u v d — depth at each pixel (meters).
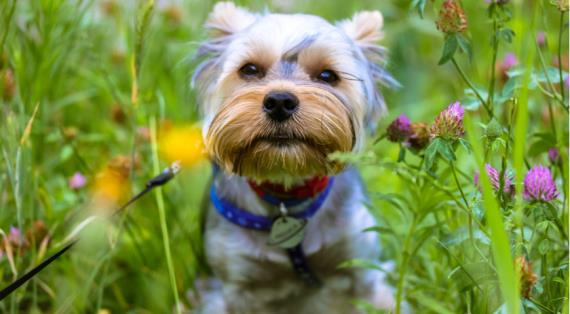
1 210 0.94
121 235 0.98
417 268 0.94
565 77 0.86
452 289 0.89
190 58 0.98
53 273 0.96
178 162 0.91
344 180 0.95
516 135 0.75
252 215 0.93
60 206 0.99
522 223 0.78
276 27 0.90
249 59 0.89
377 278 0.98
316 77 0.89
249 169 0.88
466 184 0.90
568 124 0.86
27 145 0.93
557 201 0.79
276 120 0.85
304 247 0.94
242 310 0.97
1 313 0.92
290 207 0.93
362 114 0.91
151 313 1.00
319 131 0.86
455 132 0.78
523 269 0.76
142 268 1.00
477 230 0.80
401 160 0.84
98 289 0.95
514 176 0.79
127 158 1.00
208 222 0.97
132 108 0.99
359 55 0.93
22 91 0.99
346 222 0.94
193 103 1.00
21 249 0.93
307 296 0.99
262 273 0.95
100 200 0.98
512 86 0.82
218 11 0.96
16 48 1.01
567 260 0.80
